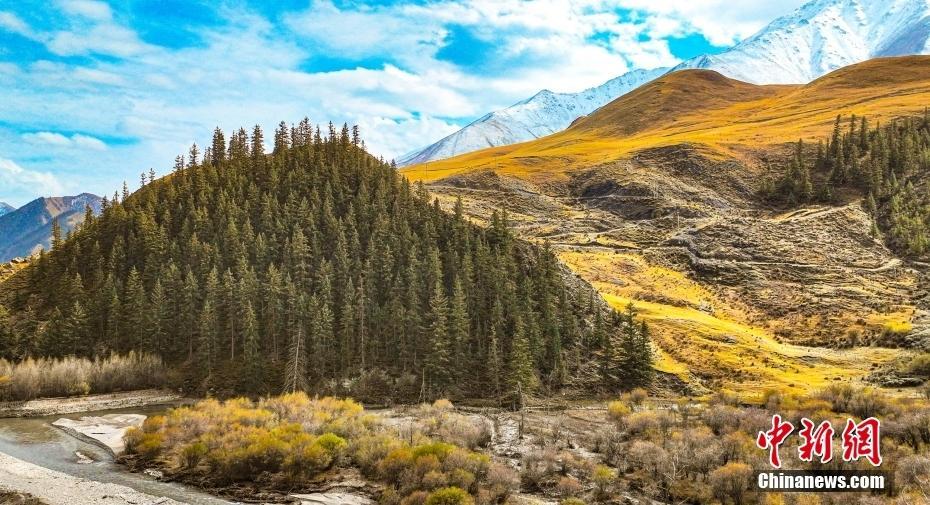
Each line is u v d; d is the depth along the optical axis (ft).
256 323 386.11
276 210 498.69
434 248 443.32
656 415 278.26
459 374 373.61
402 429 263.90
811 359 414.41
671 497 203.51
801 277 558.97
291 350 372.79
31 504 196.24
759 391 357.20
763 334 474.08
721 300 544.21
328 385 370.53
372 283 415.64
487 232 482.69
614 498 202.49
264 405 309.83
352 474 220.02
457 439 250.98
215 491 208.44
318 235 468.75
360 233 476.54
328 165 589.32
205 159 644.27
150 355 412.16
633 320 434.71
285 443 226.58
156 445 244.63
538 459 234.79
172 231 513.45
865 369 388.98
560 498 204.03
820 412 268.00
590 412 332.80
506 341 391.24
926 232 599.98
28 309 465.06
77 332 422.82
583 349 414.41
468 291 408.05
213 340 397.19
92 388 384.06
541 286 424.87
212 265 453.17
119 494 204.95
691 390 372.38
